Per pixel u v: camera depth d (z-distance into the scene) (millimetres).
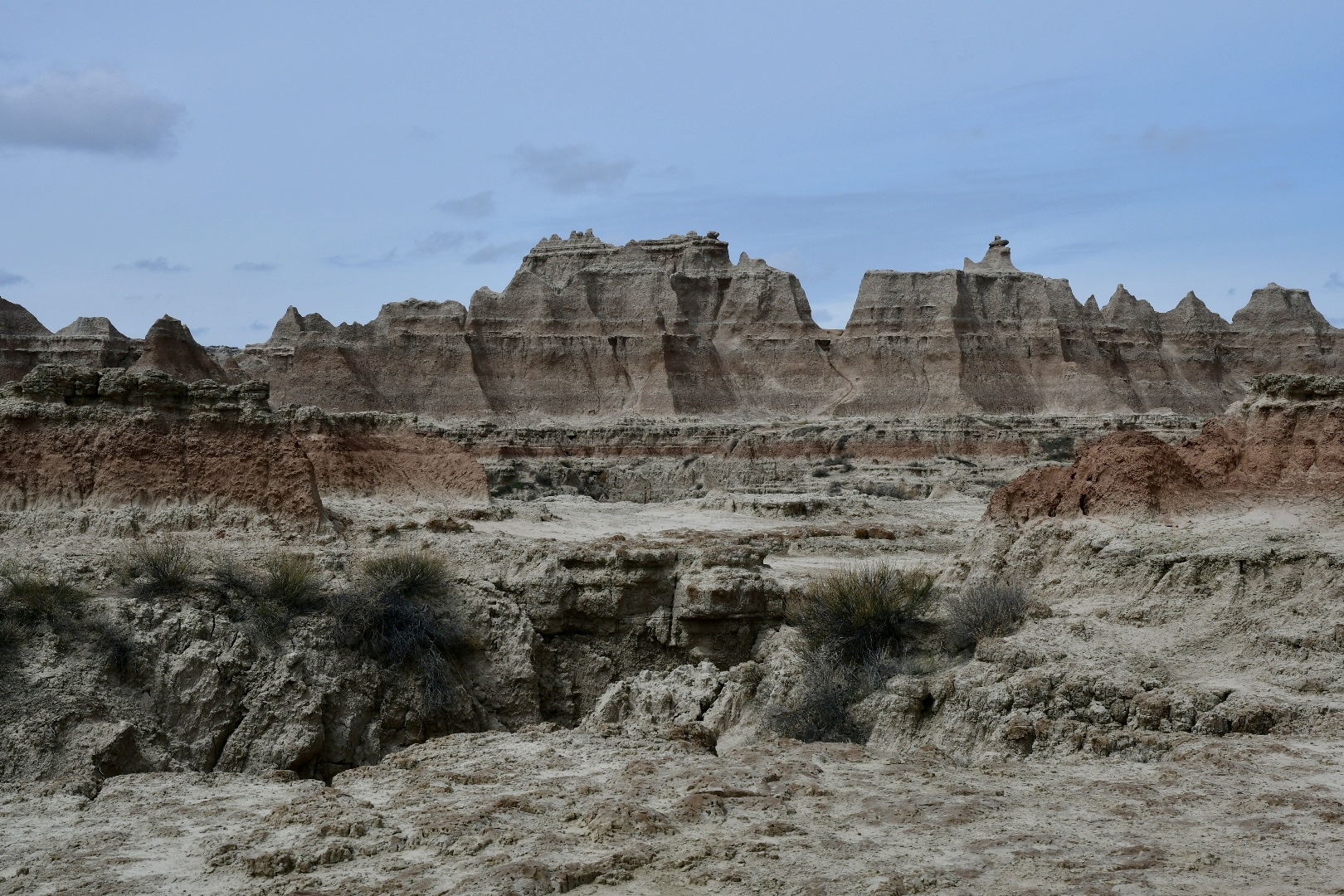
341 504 41969
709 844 14680
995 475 99750
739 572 33188
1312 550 24750
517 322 133125
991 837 14953
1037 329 133750
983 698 21922
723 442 116312
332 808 16516
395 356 129125
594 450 116250
